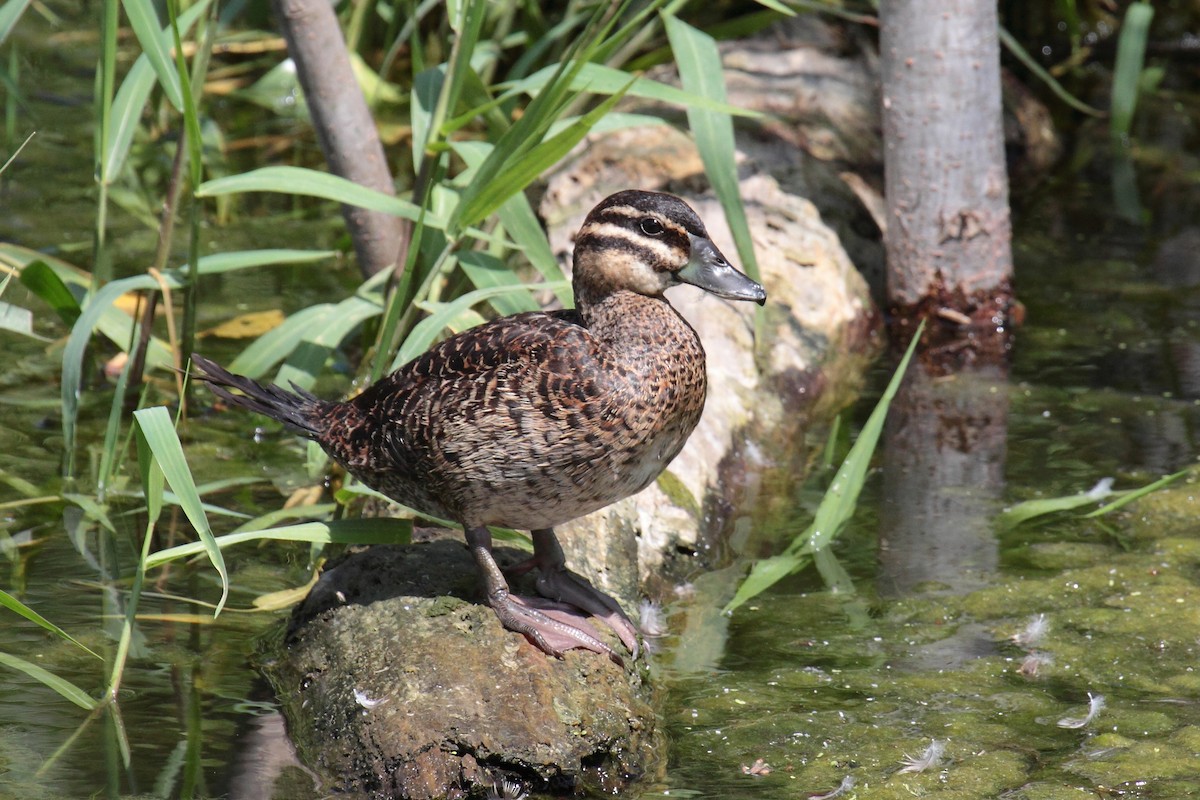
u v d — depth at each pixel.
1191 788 6.69
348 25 14.59
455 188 9.77
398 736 6.65
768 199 12.27
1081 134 15.70
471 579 7.73
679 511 9.16
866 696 7.55
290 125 15.37
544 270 8.92
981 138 11.77
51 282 9.50
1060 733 7.21
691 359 7.41
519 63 11.73
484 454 7.04
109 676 7.45
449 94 9.27
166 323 11.43
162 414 7.20
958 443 10.43
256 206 14.00
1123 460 10.06
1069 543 9.16
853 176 13.07
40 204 13.31
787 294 11.56
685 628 8.21
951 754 7.00
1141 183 14.75
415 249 8.35
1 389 10.62
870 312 12.17
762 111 13.30
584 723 6.83
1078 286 12.77
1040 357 11.70
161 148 14.11
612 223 7.45
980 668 7.83
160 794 6.48
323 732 6.91
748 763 6.95
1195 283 12.77
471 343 7.34
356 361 11.30
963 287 12.05
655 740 7.07
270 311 11.78
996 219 11.96
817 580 8.76
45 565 8.53
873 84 14.12
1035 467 10.02
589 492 7.20
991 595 8.55
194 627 7.95
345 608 7.55
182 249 12.63
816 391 11.09
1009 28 16.77
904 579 8.75
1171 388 11.11
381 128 15.06
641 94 8.94
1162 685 7.65
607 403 6.98
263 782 6.61
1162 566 8.84
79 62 16.14
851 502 8.95
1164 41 17.19
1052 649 7.99
